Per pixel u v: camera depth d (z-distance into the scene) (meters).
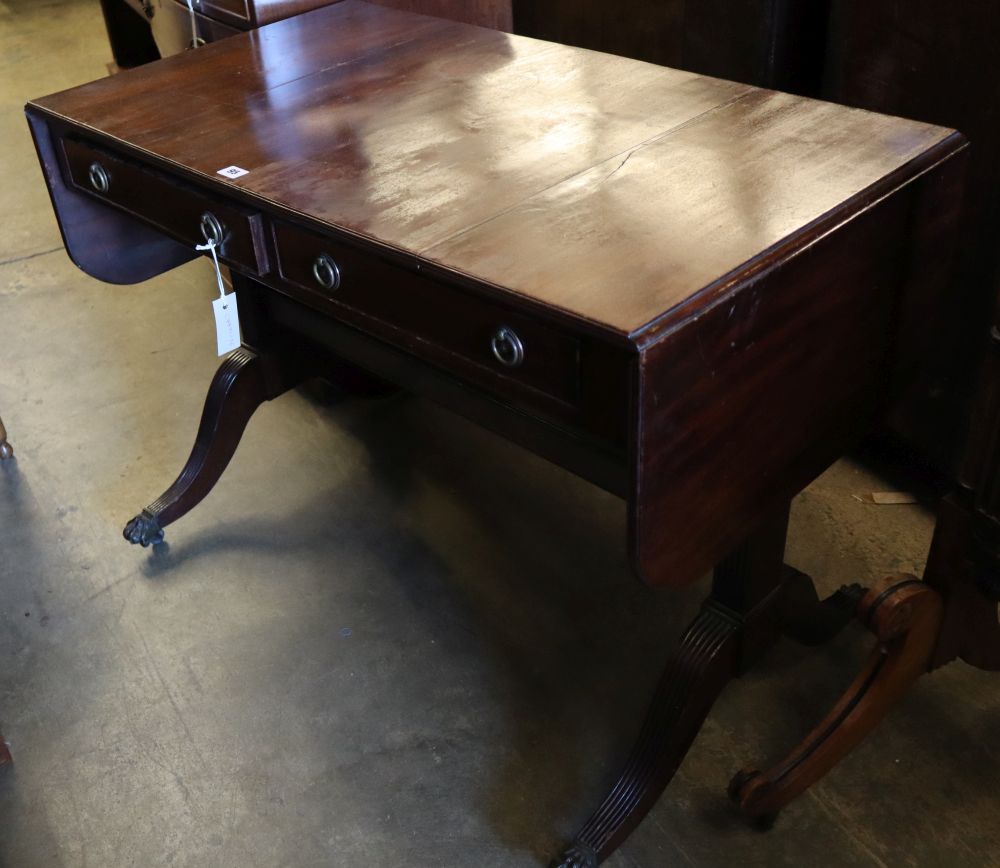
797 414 1.21
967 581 1.32
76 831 1.48
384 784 1.51
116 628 1.79
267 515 2.01
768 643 1.48
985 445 1.21
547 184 1.25
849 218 1.14
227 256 1.41
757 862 1.38
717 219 1.13
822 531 1.87
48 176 1.68
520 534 1.93
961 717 1.54
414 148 1.37
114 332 2.60
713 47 1.93
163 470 2.14
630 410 1.00
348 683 1.67
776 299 1.09
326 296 1.31
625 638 1.71
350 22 1.84
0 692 1.69
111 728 1.62
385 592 1.82
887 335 1.31
